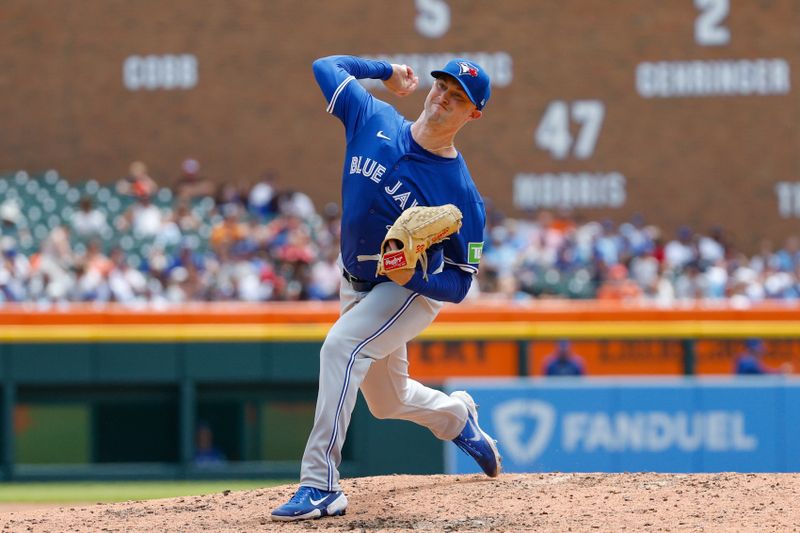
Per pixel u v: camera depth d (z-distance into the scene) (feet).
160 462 135.03
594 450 124.47
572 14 220.43
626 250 193.88
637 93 220.02
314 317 136.36
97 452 134.31
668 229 219.41
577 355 138.31
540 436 124.36
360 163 50.96
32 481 133.39
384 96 220.02
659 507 53.06
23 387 134.10
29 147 223.10
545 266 182.50
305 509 50.96
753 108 218.79
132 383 134.72
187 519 53.47
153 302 156.25
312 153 222.89
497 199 221.05
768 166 218.59
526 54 220.84
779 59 217.77
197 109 223.10
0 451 133.49
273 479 134.82
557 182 220.64
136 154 222.89
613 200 219.82
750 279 177.17
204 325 135.64
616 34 219.82
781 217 218.59
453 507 54.34
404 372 55.83
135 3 223.30
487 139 221.25
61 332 134.41
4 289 157.28
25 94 223.51
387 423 128.67
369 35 222.07
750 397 125.59
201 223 196.54
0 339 134.00
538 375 137.80
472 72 49.16
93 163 223.10
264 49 223.10
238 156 222.89
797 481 58.59
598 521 50.21
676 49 219.41
